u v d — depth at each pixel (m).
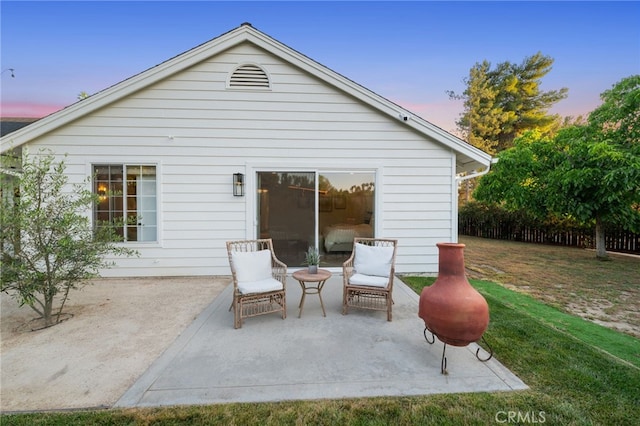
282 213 5.98
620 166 7.31
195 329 3.45
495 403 2.11
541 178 9.11
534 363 2.66
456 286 2.48
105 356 2.82
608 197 7.53
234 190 5.85
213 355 2.82
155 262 5.81
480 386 2.32
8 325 3.58
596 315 4.07
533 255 9.05
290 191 5.98
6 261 3.39
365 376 2.46
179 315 3.91
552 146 9.05
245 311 4.00
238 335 3.29
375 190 6.08
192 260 5.86
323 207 6.04
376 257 4.20
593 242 10.20
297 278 3.90
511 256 8.88
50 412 2.03
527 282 5.86
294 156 5.95
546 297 4.88
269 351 2.90
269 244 4.35
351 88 5.88
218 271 5.90
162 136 5.73
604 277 6.27
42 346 3.03
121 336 3.26
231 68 5.80
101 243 3.99
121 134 5.66
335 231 6.07
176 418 1.97
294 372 2.52
